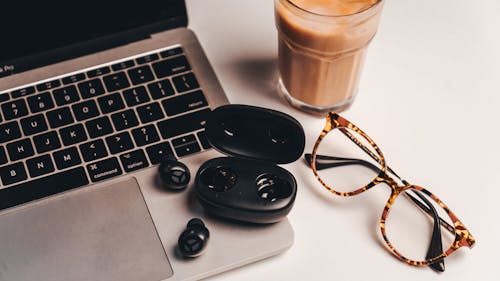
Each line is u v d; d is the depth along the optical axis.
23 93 0.68
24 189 0.61
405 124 0.68
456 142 0.67
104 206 0.60
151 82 0.68
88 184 0.62
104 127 0.65
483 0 0.79
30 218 0.60
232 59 0.74
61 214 0.60
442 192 0.64
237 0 0.79
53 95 0.68
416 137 0.67
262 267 0.59
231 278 0.58
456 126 0.68
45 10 0.66
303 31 0.60
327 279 0.58
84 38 0.70
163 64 0.70
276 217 0.57
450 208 0.63
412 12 0.78
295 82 0.66
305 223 0.61
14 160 0.63
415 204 0.63
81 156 0.63
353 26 0.59
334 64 0.63
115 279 0.56
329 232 0.61
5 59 0.68
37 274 0.57
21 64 0.69
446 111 0.69
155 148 0.64
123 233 0.59
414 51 0.75
